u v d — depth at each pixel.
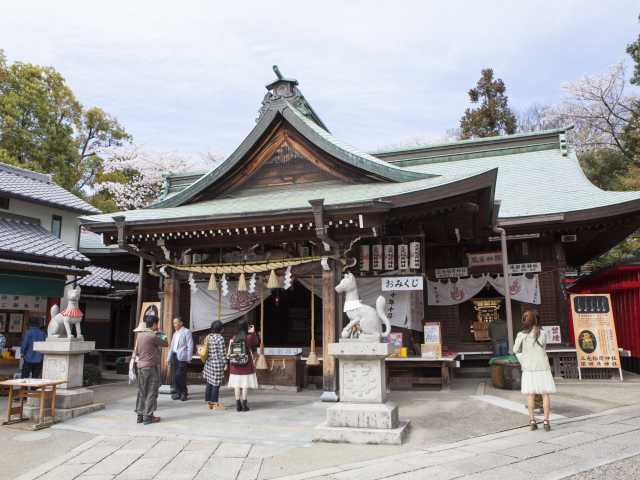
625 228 14.09
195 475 5.47
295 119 12.49
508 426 7.39
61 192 19.52
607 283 15.16
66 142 30.12
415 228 11.87
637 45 21.84
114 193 34.97
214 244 11.55
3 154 25.31
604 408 8.56
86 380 13.44
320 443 6.70
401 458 5.89
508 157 18.27
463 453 5.98
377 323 7.43
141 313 14.06
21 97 27.75
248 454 6.21
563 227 13.72
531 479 4.88
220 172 12.94
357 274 11.64
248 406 9.41
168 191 19.38
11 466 6.07
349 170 12.41
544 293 14.41
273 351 12.09
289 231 10.88
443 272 15.33
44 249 14.59
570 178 15.83
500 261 14.71
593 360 12.45
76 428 7.87
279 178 13.05
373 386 7.13
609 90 31.89
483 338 15.76
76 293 9.49
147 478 5.42
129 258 19.05
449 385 11.88
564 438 6.50
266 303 17.78
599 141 31.97
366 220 9.27
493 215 12.05
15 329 15.44
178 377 10.20
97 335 22.36
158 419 8.14
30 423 8.17
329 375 9.95
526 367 7.22
